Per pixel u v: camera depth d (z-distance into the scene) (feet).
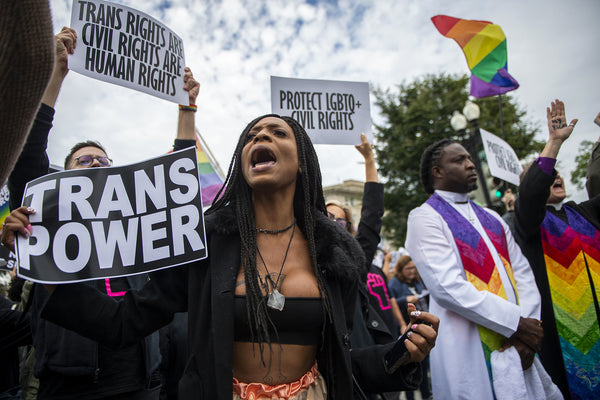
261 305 4.19
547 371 8.92
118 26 7.14
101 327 4.17
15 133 2.21
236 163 5.09
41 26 2.10
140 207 4.58
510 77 15.19
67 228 4.34
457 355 7.90
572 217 9.53
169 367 10.78
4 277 14.52
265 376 4.18
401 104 68.80
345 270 4.63
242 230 4.63
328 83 10.75
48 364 6.33
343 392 4.31
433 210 9.07
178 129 7.61
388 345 4.84
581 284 8.95
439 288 8.08
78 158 7.98
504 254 8.73
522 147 60.54
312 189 5.34
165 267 4.39
